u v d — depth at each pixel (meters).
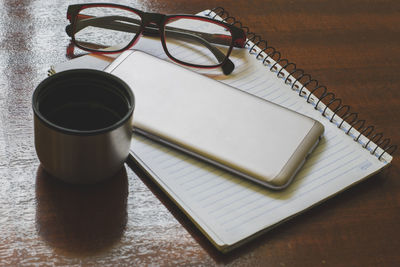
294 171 0.72
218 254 0.66
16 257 0.63
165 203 0.71
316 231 0.70
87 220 0.68
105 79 0.68
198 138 0.74
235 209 0.69
